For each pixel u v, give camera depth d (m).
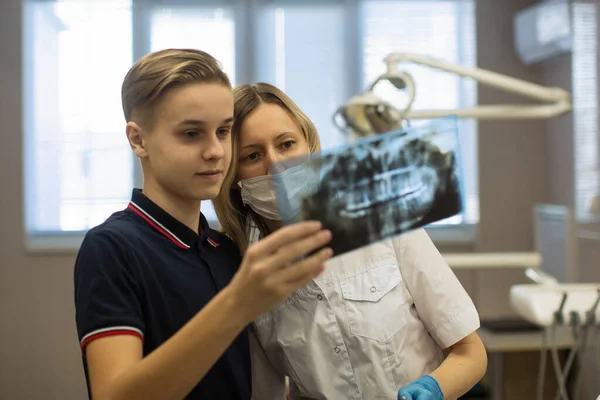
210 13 4.27
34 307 4.16
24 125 4.17
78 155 4.29
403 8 4.27
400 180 0.85
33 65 4.27
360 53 4.27
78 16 4.26
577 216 3.25
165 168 0.97
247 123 1.21
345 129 2.32
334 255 0.82
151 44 4.27
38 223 4.29
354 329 1.20
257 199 1.22
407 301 1.24
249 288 0.78
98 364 0.89
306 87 4.29
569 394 2.85
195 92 0.94
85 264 0.96
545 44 3.66
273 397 1.32
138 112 0.98
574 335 2.04
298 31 4.29
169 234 1.06
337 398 1.21
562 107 2.39
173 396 0.82
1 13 4.15
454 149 0.88
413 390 1.06
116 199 4.30
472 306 1.22
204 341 0.80
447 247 4.27
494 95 4.21
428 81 4.24
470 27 4.24
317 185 0.83
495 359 2.88
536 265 2.63
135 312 0.95
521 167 4.24
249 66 4.26
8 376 4.15
